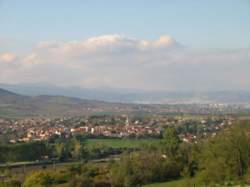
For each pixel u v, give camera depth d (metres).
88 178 109.62
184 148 127.50
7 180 113.94
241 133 100.44
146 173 117.25
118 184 113.56
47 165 152.25
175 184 108.62
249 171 93.00
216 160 97.56
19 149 171.62
